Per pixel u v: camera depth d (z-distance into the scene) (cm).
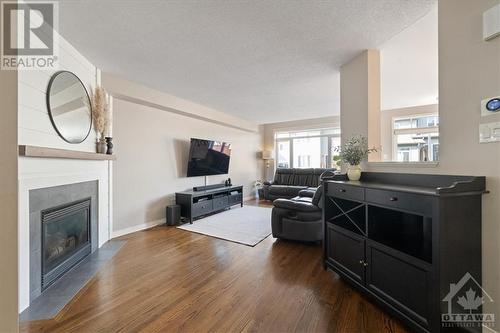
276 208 339
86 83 279
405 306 157
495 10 138
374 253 184
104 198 328
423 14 201
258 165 794
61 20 204
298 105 517
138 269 249
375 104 260
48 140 213
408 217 206
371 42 245
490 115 144
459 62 159
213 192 498
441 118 171
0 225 64
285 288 211
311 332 156
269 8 192
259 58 282
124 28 218
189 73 327
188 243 332
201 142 520
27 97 189
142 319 169
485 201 147
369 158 252
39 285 200
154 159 431
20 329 158
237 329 159
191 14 198
